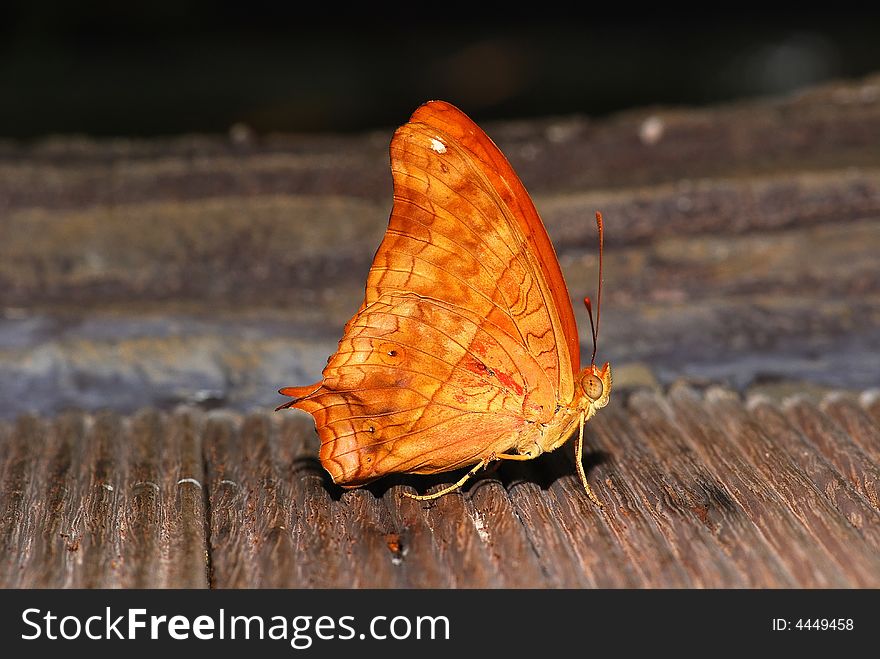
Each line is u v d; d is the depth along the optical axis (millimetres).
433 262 367
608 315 458
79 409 416
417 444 373
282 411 414
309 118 930
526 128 562
